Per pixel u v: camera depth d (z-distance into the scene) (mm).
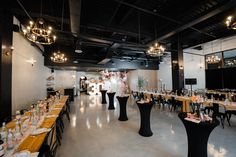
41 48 8289
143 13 5168
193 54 10266
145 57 11656
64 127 4746
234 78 8148
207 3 4066
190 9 4422
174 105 6797
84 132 4262
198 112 2609
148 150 3100
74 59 9922
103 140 3662
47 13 4188
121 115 5551
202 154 2277
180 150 3070
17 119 2496
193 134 2318
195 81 9250
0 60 3488
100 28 5281
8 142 1813
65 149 3193
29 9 3975
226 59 8562
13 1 3822
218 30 6211
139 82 14102
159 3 4191
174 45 8016
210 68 9320
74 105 9320
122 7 4637
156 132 4156
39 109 3588
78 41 6469
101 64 11141
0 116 3463
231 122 4988
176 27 5078
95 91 17328
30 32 3516
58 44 9047
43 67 9359
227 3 3469
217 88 8883
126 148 3209
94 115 6465
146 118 3918
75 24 4281
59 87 13773
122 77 17547
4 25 3635
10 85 3920
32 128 2557
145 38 7375
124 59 11383
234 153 2914
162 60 12508
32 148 1812
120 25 5621
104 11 4762
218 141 3482
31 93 6770
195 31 6484
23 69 5691
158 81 13898
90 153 3012
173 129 4387
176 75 7844
